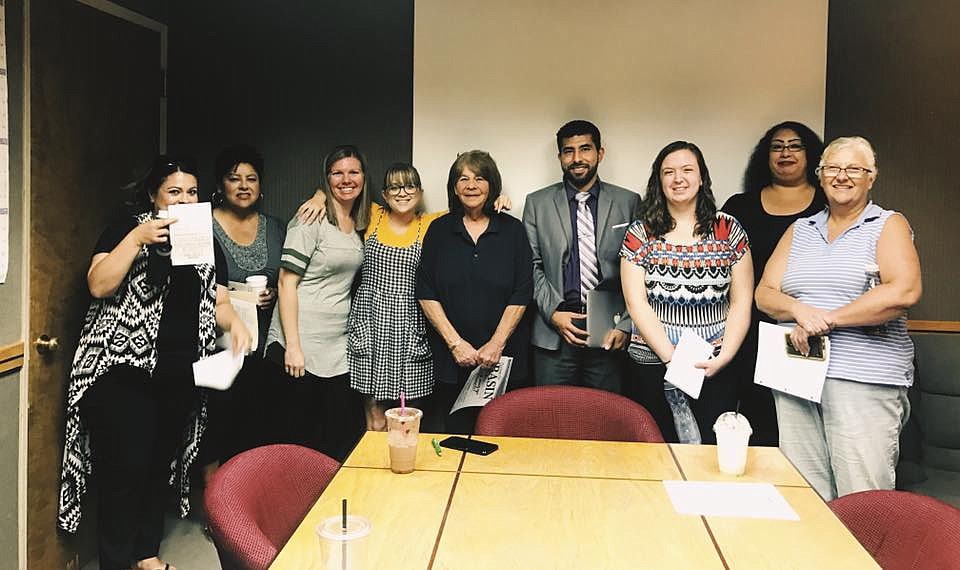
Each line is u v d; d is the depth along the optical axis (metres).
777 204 3.46
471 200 3.30
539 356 3.55
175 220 2.68
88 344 2.81
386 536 1.66
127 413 2.82
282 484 2.07
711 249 2.89
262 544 1.71
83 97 3.10
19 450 2.75
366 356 3.44
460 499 1.86
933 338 3.41
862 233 2.63
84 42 3.11
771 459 2.17
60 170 2.96
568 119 3.78
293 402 3.64
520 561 1.55
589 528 1.71
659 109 3.75
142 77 3.60
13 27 2.66
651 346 2.91
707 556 1.58
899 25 3.64
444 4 3.79
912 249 2.57
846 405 2.62
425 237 3.38
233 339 3.01
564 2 3.75
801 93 3.70
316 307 3.43
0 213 2.60
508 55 3.79
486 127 3.81
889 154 3.67
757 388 3.52
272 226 3.59
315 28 3.85
